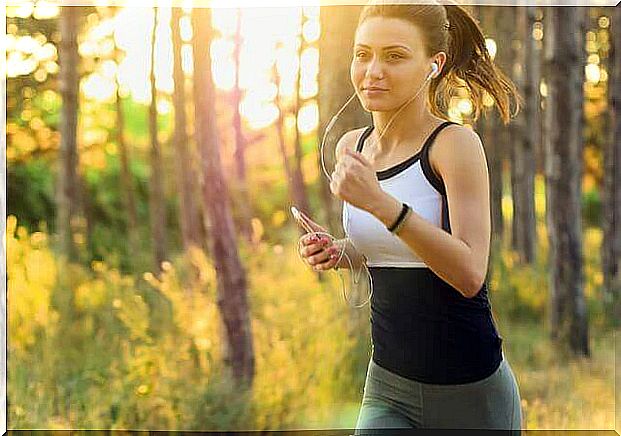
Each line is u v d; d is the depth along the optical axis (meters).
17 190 8.72
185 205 8.77
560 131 6.08
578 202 6.02
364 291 4.82
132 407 4.17
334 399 4.52
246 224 9.78
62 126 7.92
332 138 4.91
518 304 6.56
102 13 8.95
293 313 5.30
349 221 1.84
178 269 6.88
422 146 1.77
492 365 1.83
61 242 7.35
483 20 7.89
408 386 1.84
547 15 6.11
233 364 4.63
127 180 8.83
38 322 4.84
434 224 1.75
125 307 5.08
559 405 4.76
